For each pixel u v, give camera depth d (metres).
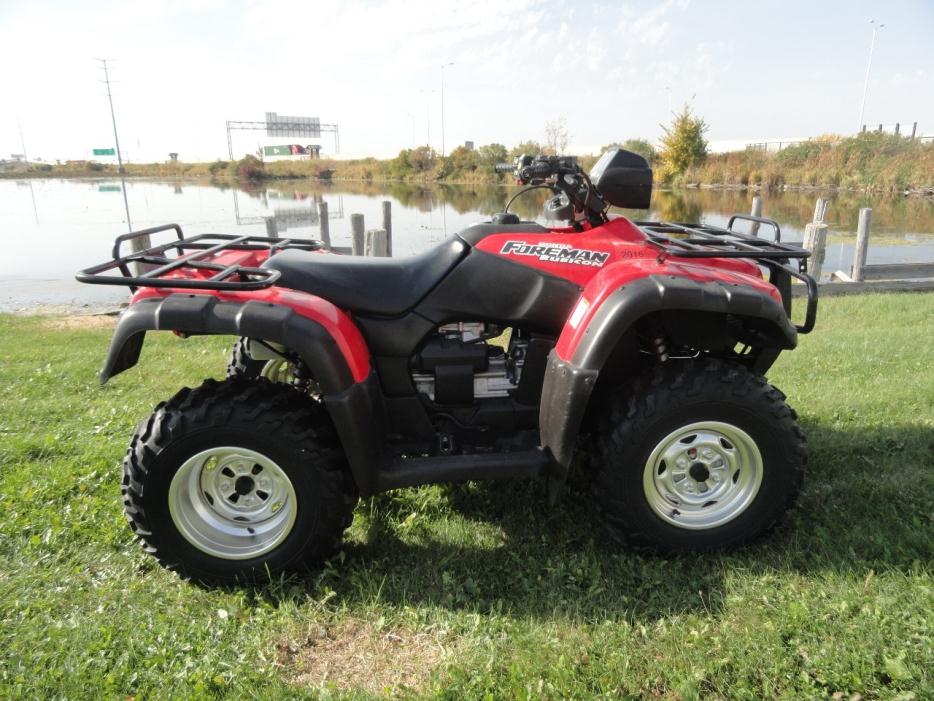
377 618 2.25
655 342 2.64
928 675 1.86
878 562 2.38
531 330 2.67
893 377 4.38
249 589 2.42
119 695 1.88
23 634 2.11
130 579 2.44
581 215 2.77
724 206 20.02
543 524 2.74
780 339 2.54
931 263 8.76
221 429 2.28
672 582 2.37
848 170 28.86
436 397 2.70
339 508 2.40
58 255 14.47
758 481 2.49
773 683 1.90
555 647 2.05
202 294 2.33
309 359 2.25
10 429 3.75
